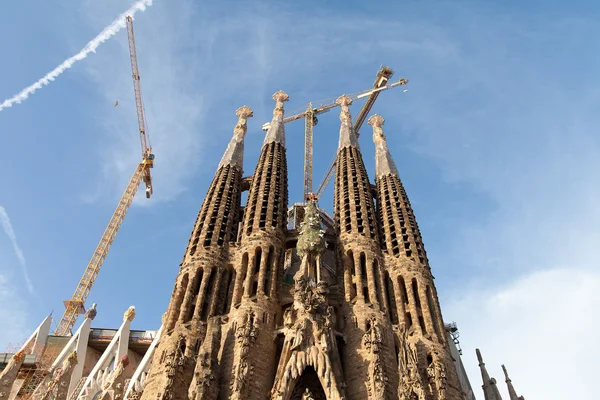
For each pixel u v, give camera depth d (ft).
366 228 206.49
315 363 148.36
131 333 282.97
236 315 171.73
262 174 236.84
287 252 229.25
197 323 169.78
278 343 168.25
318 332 155.12
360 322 171.32
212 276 188.55
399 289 188.24
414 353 164.45
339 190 233.14
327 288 171.12
